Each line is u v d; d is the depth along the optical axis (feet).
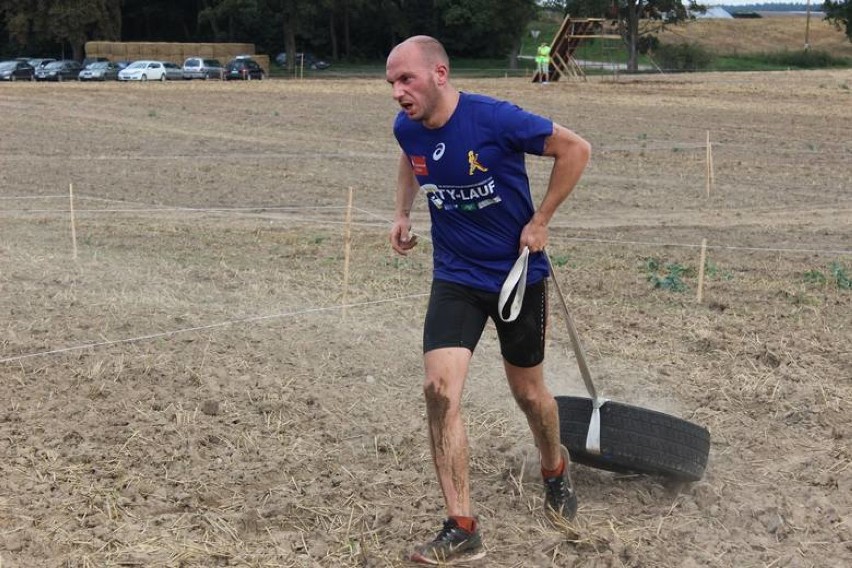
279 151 84.69
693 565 16.65
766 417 23.75
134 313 31.55
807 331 30.94
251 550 17.12
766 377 26.25
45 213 55.72
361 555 16.89
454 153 15.76
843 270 40.78
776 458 21.35
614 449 18.85
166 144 88.89
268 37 291.17
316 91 144.87
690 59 271.90
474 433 22.36
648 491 19.47
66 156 80.33
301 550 17.20
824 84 155.74
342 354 27.76
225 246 45.62
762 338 30.07
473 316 16.46
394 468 20.58
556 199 16.03
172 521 18.07
